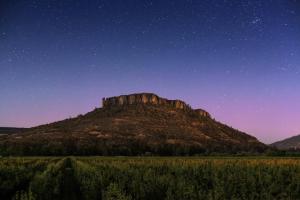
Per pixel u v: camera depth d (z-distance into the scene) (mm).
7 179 33875
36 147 143750
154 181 27984
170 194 22625
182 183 25703
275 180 30828
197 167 41094
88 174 34875
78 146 150625
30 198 21984
